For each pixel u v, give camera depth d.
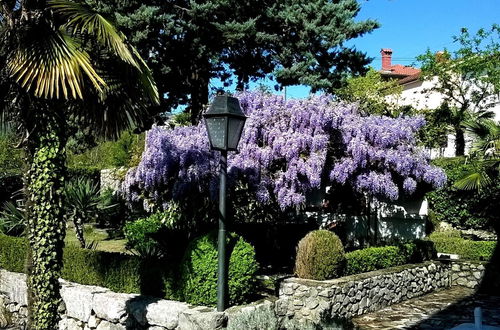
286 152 7.54
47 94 4.87
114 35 5.18
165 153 7.77
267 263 9.66
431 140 19.31
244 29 12.15
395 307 8.81
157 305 5.97
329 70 13.64
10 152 16.59
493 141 10.93
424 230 12.06
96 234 14.14
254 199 8.31
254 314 6.00
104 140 6.71
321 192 10.13
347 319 7.32
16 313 8.10
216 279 5.97
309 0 13.03
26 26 4.89
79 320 6.83
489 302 9.42
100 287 7.07
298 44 12.98
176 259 6.85
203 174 7.63
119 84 5.95
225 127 5.64
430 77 21.94
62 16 5.24
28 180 5.21
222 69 14.27
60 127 5.27
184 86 13.50
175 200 8.27
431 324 7.64
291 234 10.01
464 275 10.96
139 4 11.94
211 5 11.87
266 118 7.82
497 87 19.73
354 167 8.16
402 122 9.14
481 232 13.94
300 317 6.97
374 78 20.89
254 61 13.90
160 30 11.96
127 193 8.89
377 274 8.63
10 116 6.01
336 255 7.73
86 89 5.72
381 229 11.75
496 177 10.61
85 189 9.32
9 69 5.23
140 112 6.29
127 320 6.20
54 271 5.27
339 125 8.05
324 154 7.65
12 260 8.66
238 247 6.21
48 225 5.21
